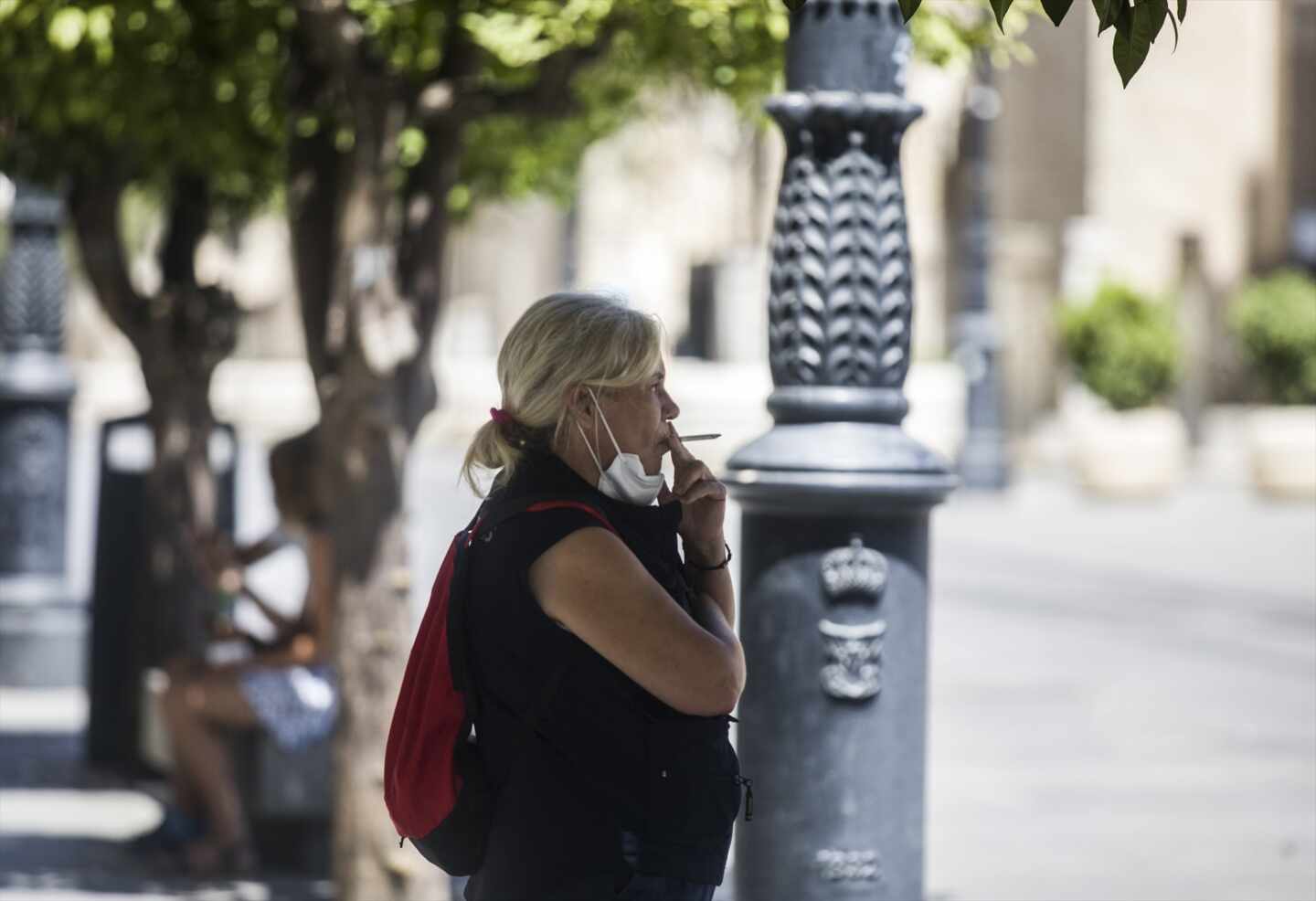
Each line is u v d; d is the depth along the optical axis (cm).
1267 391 8494
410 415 1711
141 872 2089
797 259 1319
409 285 1736
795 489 1288
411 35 1795
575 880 893
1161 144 10200
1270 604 4700
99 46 1680
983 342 7844
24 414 3244
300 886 2042
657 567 924
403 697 949
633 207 9244
